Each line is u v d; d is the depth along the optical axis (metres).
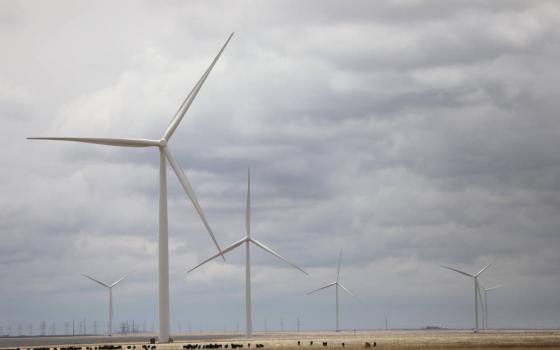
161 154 137.75
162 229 139.50
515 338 163.38
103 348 139.75
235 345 137.62
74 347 155.88
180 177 137.25
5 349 142.12
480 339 160.88
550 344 134.00
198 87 140.50
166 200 139.00
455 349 119.31
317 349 127.12
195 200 136.75
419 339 170.50
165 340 141.50
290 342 162.88
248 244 188.62
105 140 132.75
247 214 187.88
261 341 176.50
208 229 136.50
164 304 140.75
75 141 129.25
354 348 128.12
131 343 194.75
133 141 135.38
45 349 141.75
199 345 140.50
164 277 140.38
